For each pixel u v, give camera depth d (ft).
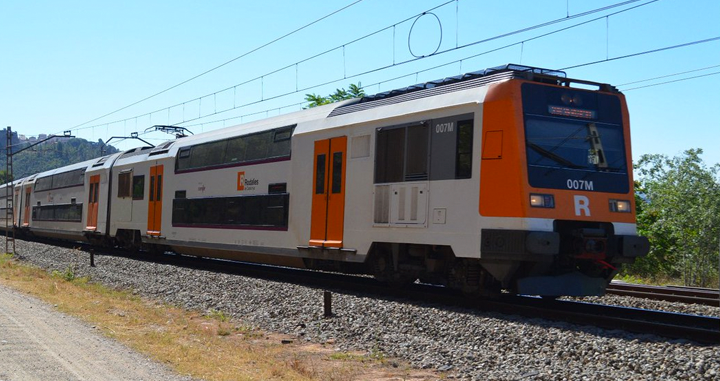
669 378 25.17
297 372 28.19
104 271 69.41
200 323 41.29
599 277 42.04
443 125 42.47
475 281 42.63
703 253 118.83
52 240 133.49
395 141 45.98
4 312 40.40
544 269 40.27
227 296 49.49
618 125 42.75
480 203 39.68
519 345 31.19
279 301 45.78
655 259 130.62
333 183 51.29
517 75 40.29
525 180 38.55
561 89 41.04
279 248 57.11
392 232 45.52
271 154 59.26
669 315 37.32
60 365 26.71
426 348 31.94
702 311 44.24
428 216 42.93
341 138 50.85
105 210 94.58
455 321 36.19
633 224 41.86
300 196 54.90
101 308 45.14
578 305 42.65
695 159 125.70
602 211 40.81
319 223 52.49
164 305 48.73
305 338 36.40
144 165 83.76
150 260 82.17
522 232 37.78
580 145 40.93
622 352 28.17
